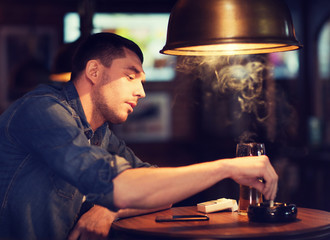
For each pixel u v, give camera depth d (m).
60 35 5.93
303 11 5.41
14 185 1.44
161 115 6.18
